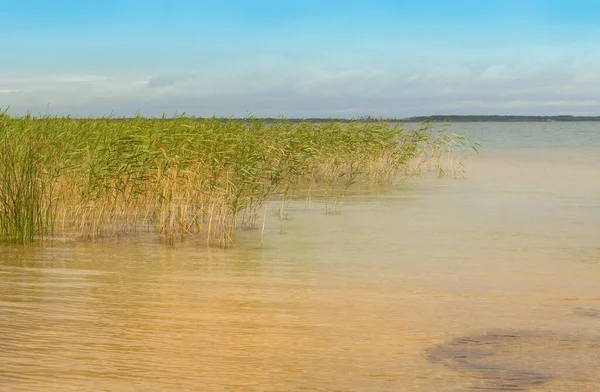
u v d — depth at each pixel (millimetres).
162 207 11391
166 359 5445
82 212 11719
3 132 12148
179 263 9281
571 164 27984
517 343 5898
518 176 22594
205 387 4879
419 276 8562
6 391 4762
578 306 7141
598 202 15852
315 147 18234
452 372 5199
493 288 7938
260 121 16641
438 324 6477
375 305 7160
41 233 11133
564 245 10680
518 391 4824
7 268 8852
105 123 14469
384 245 10695
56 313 6773
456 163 28266
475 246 10602
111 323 6422
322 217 13664
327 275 8602
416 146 21906
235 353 5602
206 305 7117
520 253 10047
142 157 11578
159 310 6898
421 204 15688
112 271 8734
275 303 7219
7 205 10734
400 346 5816
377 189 18844
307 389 4859
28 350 5633
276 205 15367
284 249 10352
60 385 4887
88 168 11789
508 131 90688
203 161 11820
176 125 13383
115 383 4926
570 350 5715
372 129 20656
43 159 11734
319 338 6027
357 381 5016
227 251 10172
